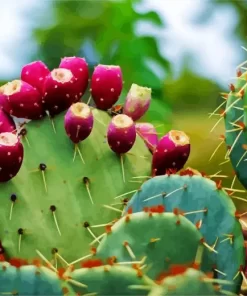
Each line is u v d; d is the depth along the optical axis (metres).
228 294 1.69
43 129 1.95
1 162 1.86
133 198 1.84
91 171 1.92
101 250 1.72
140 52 3.47
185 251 1.72
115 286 1.67
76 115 1.90
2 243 1.86
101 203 1.91
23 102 1.95
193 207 1.80
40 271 1.68
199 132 2.96
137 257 1.72
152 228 1.72
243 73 1.93
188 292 1.61
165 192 1.82
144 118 3.09
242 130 1.90
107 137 1.93
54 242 1.87
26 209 1.88
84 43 3.60
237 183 2.57
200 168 2.69
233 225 1.79
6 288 1.68
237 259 1.78
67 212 1.89
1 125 1.96
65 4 3.61
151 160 1.98
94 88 2.01
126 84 3.41
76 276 1.68
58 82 1.95
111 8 3.57
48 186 1.90
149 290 1.66
